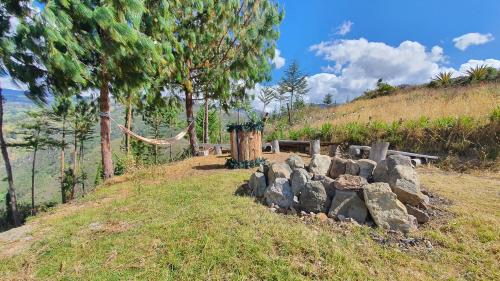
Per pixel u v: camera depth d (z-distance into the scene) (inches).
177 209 155.3
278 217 132.6
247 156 274.5
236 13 356.8
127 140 489.7
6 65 227.8
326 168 166.4
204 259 99.3
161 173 274.8
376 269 92.0
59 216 170.4
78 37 218.7
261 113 711.1
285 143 409.1
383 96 874.8
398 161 142.3
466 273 89.8
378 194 124.8
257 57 369.4
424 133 315.3
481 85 593.9
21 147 613.6
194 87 395.9
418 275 88.6
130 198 192.9
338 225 123.7
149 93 349.7
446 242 106.9
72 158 807.1
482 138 271.7
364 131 368.2
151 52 246.2
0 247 129.6
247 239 108.7
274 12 356.8
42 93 254.1
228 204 152.3
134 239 119.5
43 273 103.2
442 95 557.0
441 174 227.8
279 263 95.0
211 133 720.3
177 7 327.0
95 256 110.1
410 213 125.3
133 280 92.1
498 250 99.7
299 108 1021.2
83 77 230.8
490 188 174.1
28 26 201.3
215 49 372.2
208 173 258.4
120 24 209.6
